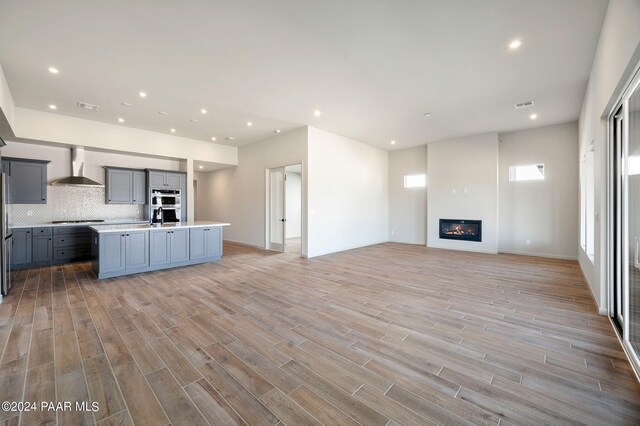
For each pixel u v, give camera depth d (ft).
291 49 10.48
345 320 9.49
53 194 19.65
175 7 8.21
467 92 14.30
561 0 7.93
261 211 24.71
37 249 17.56
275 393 5.81
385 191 29.09
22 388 5.91
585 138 14.57
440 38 9.78
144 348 7.59
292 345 7.80
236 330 8.72
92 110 16.89
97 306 10.69
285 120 19.01
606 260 9.78
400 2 8.07
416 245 26.76
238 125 20.18
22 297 11.71
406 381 6.21
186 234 17.81
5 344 7.75
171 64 11.51
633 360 6.69
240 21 8.87
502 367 6.72
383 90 14.10
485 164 22.54
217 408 5.36
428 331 8.66
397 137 23.86
